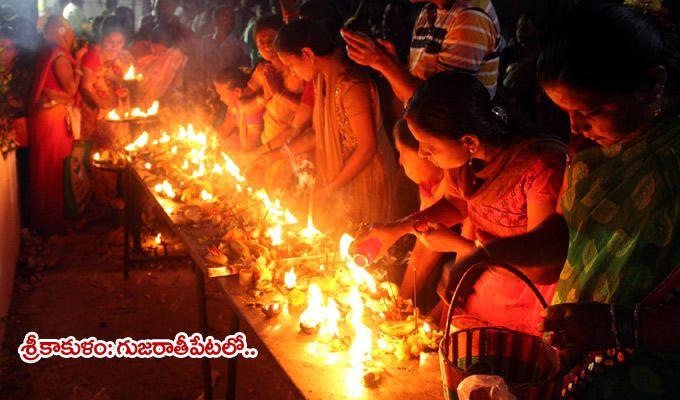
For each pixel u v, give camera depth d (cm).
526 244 216
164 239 632
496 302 268
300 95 517
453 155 228
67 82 703
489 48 343
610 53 142
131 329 504
